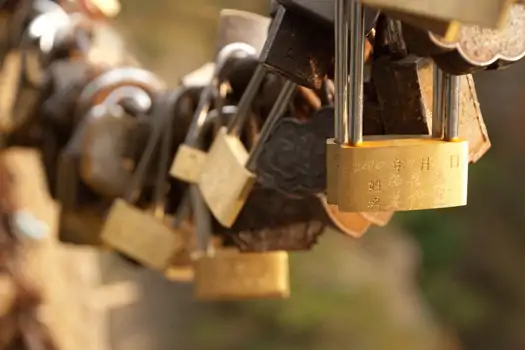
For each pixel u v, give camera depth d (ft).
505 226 9.23
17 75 2.32
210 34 4.81
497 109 9.07
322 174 1.60
